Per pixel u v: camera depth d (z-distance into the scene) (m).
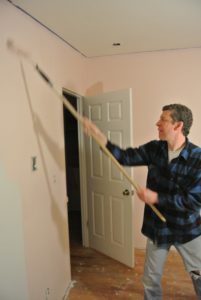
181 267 2.76
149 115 3.08
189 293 2.34
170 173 1.81
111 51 2.93
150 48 2.88
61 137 2.38
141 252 3.12
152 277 1.95
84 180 3.21
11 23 1.62
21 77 1.71
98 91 3.18
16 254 1.67
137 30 2.30
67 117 4.28
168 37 2.52
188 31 2.36
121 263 2.87
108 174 2.88
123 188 2.73
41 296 1.96
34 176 1.87
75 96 2.95
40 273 1.94
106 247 3.04
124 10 1.88
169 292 2.35
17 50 1.68
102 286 2.49
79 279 2.61
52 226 2.17
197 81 2.92
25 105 1.76
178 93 2.99
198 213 1.86
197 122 2.97
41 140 1.99
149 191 1.80
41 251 1.96
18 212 1.67
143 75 3.05
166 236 1.87
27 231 1.76
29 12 1.79
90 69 3.18
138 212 3.17
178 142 1.83
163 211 1.85
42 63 2.04
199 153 1.75
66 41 2.51
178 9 1.89
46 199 2.06
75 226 3.95
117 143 2.71
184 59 2.93
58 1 1.68
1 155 1.50
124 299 2.30
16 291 1.68
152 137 3.09
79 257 3.04
